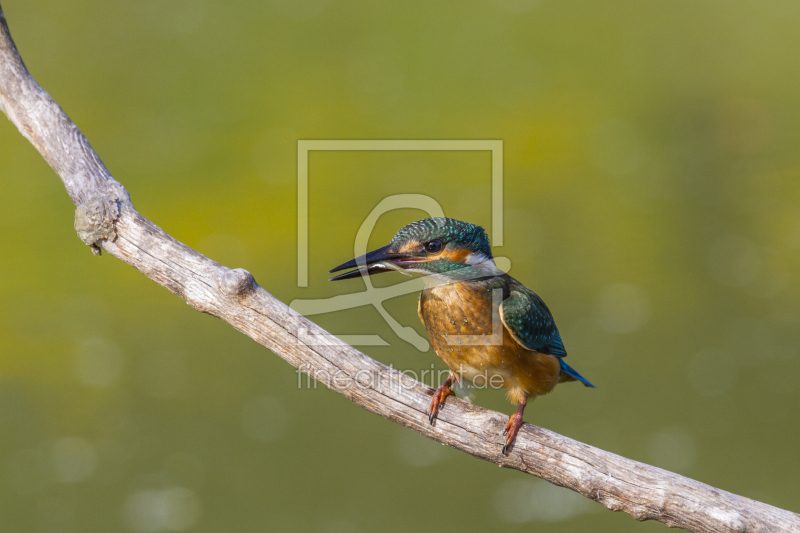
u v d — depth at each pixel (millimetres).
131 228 7809
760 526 7766
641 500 7777
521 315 7836
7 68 7844
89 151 7836
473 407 7809
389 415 7809
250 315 7801
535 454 7793
